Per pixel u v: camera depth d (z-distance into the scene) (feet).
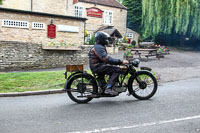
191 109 14.98
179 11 83.51
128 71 17.61
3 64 41.01
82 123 12.36
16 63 42.24
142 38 108.17
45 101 18.19
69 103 17.39
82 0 88.02
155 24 90.68
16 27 47.93
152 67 41.52
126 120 12.79
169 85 25.02
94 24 92.43
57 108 15.79
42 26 50.90
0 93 20.29
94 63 16.66
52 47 44.83
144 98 18.12
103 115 13.87
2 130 11.33
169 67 41.96
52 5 70.13
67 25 54.24
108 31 79.05
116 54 65.72
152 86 19.63
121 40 96.89
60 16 52.65
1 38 46.57
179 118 13.05
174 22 89.97
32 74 31.19
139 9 116.57
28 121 12.80
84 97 17.34
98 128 11.51
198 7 84.84
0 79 27.09
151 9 89.66
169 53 71.00
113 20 98.37
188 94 19.86
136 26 121.39
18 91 21.40
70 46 46.98
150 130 11.16
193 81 27.71
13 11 47.09
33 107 16.11
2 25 46.37
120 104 16.70
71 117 13.52
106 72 16.69
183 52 79.77
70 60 48.08
